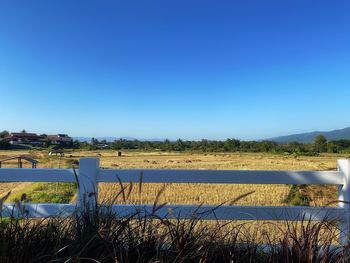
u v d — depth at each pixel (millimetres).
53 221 3223
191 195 17844
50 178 4293
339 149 145375
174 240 2965
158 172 4348
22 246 2900
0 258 2713
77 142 193375
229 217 4180
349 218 4160
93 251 2844
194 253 2879
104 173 4297
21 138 179250
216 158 108000
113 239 2941
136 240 3029
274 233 3574
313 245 2980
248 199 16547
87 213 3148
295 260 2953
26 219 3400
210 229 3230
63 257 2861
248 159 99562
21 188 27031
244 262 3094
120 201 4535
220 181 4359
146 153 154125
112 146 194375
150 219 3193
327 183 4402
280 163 76688
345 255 2980
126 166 69438
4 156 95500
